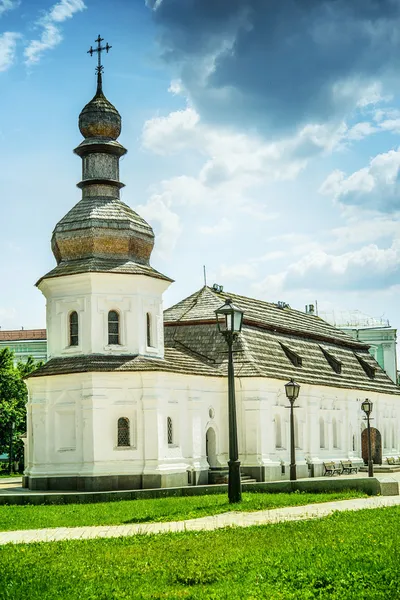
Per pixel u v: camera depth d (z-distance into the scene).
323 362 69.25
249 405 54.09
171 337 59.06
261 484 37.34
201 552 19.98
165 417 47.12
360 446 71.69
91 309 47.22
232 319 31.84
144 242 49.69
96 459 45.06
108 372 45.66
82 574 17.95
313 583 16.31
